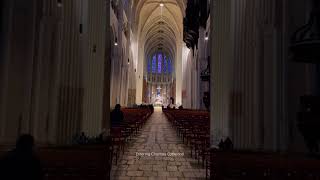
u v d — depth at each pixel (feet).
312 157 14.73
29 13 20.70
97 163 14.46
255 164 13.75
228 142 22.22
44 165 14.11
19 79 20.13
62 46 23.30
